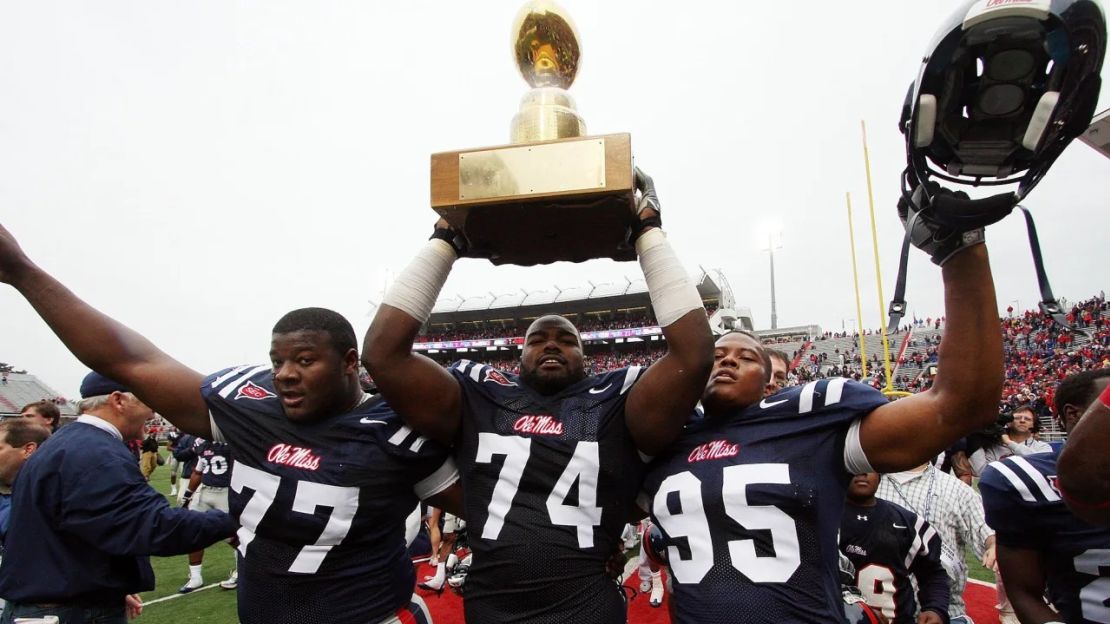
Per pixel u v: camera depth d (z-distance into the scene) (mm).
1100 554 1709
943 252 1507
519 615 1750
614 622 1784
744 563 1600
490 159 1715
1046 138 1163
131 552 2105
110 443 2250
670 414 1790
